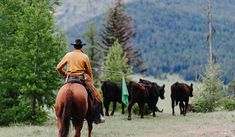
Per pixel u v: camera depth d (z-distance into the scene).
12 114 31.72
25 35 31.86
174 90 37.06
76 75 17.62
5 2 34.16
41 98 31.91
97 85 54.53
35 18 31.78
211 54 49.31
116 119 33.22
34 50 31.11
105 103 37.81
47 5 33.59
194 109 44.28
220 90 44.34
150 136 23.50
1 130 26.66
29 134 24.08
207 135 22.95
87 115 18.05
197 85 44.66
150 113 37.94
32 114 31.89
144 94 33.22
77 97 16.52
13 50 32.25
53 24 32.41
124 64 54.84
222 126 26.95
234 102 45.22
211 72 44.50
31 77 30.98
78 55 17.84
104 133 24.56
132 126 27.86
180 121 30.94
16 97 33.00
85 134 24.06
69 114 16.14
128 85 33.75
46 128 26.83
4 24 33.62
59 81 31.81
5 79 31.97
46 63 31.20
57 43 32.00
